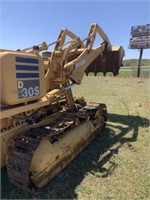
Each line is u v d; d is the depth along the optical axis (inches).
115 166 183.2
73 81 217.9
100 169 178.2
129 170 177.9
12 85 134.2
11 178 146.6
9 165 145.1
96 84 770.2
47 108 200.8
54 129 172.1
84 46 239.0
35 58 152.2
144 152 209.6
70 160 182.5
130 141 234.7
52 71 201.5
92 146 220.4
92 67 288.5
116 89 634.8
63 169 175.9
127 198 145.4
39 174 142.5
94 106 252.2
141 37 1232.2
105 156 199.8
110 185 158.4
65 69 205.3
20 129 163.0
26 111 156.6
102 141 233.0
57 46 214.1
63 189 152.9
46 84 195.2
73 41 216.7
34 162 140.8
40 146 145.5
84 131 204.8
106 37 269.0
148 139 240.7
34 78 151.4
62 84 207.9
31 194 145.6
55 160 158.2
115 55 271.9
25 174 137.2
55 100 207.8
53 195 146.9
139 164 187.3
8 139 154.1
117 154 204.2
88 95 523.5
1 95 132.9
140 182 162.6
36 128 173.6
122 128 275.3
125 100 460.1
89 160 191.8
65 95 233.9
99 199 144.1
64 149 169.0
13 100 135.2
